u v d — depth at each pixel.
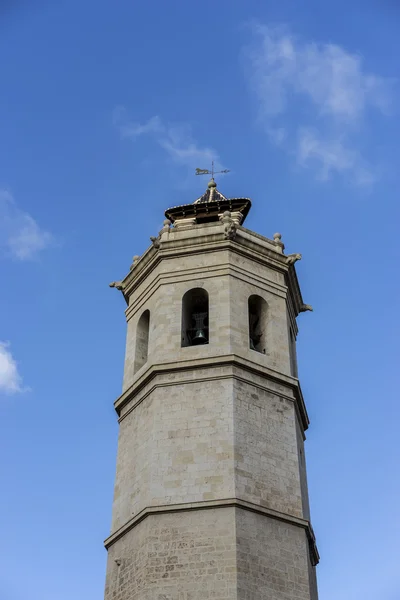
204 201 44.94
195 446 33.38
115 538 33.75
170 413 34.53
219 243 38.97
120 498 34.84
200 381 35.06
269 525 32.03
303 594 31.19
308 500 36.19
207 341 37.53
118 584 32.28
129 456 35.56
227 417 33.81
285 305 39.38
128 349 39.75
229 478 32.22
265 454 33.81
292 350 40.03
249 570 30.31
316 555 35.28
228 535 30.78
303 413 38.09
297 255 40.41
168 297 38.16
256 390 35.34
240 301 37.66
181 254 39.22
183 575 30.31
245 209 44.12
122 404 37.72
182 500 32.06
